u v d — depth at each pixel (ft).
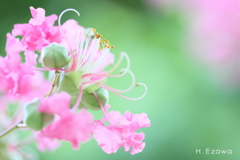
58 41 0.96
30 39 0.95
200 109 1.60
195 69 1.67
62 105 0.87
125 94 1.56
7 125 1.09
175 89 1.61
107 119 0.95
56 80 0.96
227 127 1.58
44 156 1.46
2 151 1.09
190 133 1.56
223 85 1.65
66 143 1.49
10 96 1.06
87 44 0.97
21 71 0.94
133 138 0.94
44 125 0.89
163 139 1.53
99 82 0.96
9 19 1.61
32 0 1.64
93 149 1.50
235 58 1.66
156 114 1.56
